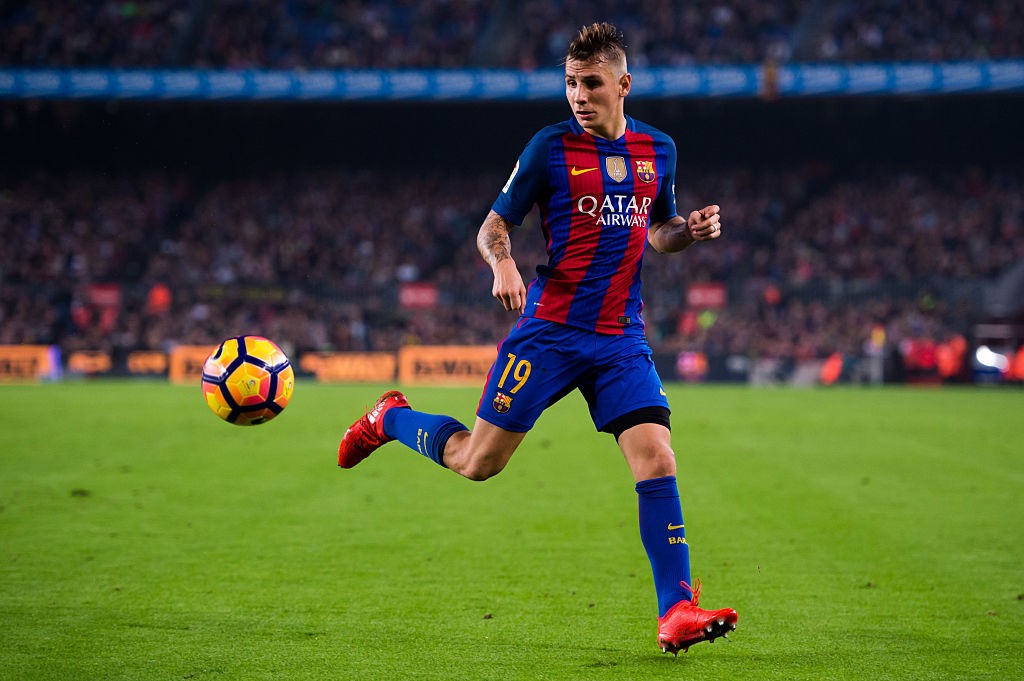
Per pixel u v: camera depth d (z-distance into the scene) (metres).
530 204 17.86
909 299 132.38
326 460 47.31
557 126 17.64
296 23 154.75
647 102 155.25
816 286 134.38
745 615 20.77
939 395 100.25
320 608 21.09
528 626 19.80
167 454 49.03
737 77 135.25
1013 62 133.12
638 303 18.12
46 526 30.41
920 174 157.88
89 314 133.12
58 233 148.38
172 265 144.75
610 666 17.25
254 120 161.75
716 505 35.03
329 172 163.62
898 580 23.95
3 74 137.00
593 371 17.78
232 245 148.88
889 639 19.00
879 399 93.12
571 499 36.44
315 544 28.05
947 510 34.12
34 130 158.38
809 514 33.25
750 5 152.25
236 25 151.12
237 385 19.28
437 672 16.89
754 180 159.38
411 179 162.00
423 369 121.69
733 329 128.88
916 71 134.12
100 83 138.00
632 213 17.59
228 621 20.03
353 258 147.75
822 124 159.88
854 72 134.50
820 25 150.62
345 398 91.56
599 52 17.14
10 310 132.25
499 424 17.69
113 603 21.42
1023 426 65.75
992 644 18.69
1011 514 33.38
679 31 150.00
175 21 152.50
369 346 129.12
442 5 157.38
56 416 68.88
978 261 139.38
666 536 17.05
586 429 64.19
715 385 120.12
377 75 138.88
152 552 26.78
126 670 16.92
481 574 24.42
